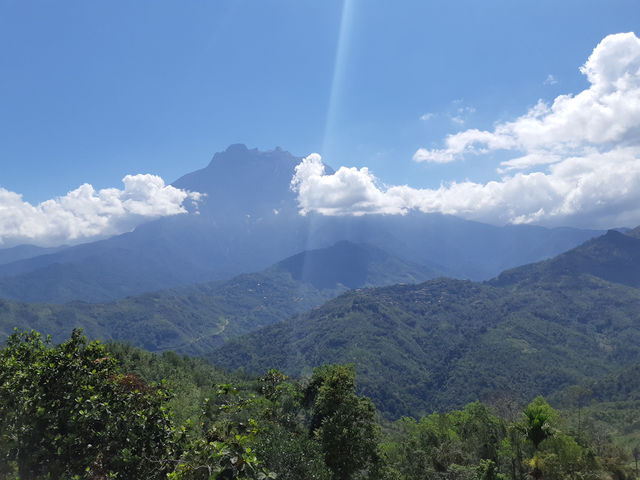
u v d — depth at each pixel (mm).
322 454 24516
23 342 14961
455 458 50500
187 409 39656
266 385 29219
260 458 20250
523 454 45938
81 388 12555
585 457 41312
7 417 12414
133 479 11297
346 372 35812
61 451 11383
